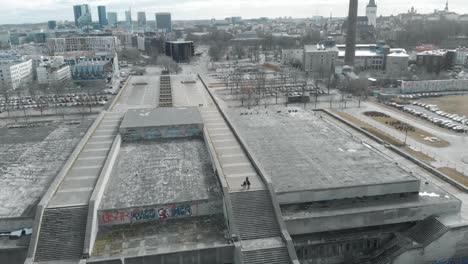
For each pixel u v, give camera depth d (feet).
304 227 307.37
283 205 323.57
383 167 369.91
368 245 328.70
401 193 339.98
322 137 460.96
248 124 516.73
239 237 280.31
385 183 333.62
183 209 307.17
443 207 330.34
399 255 307.37
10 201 323.98
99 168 360.69
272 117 554.87
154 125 449.48
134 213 299.79
